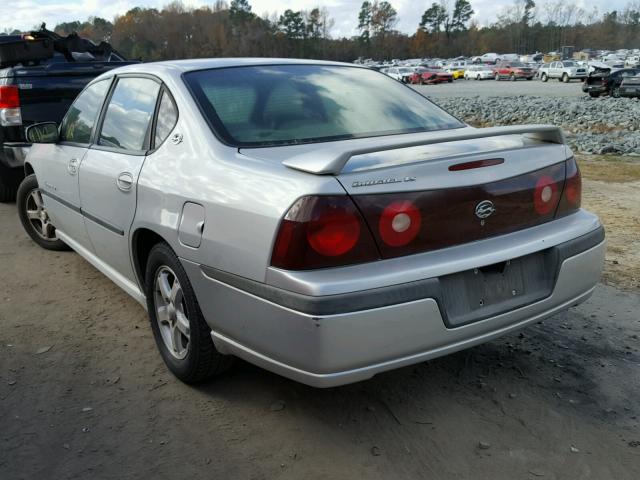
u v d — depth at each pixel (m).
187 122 3.04
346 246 2.34
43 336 3.77
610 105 17.98
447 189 2.52
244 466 2.57
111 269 3.94
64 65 6.84
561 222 2.95
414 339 2.43
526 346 3.56
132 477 2.51
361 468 2.54
